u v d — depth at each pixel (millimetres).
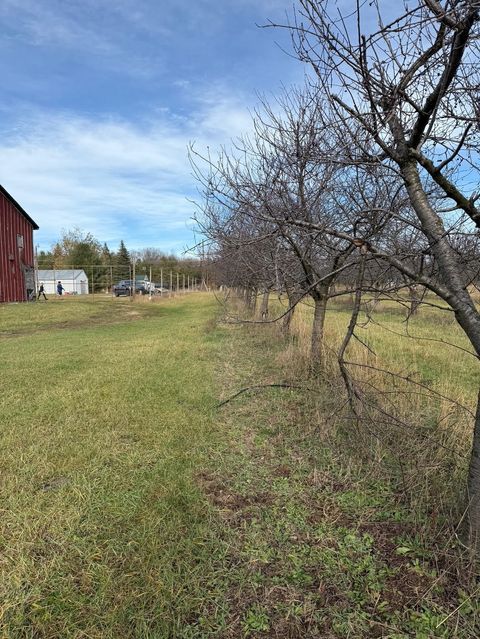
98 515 2635
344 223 3863
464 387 5492
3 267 23000
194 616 1943
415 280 2121
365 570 2197
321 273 5648
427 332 10953
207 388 5461
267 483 3102
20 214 24562
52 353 8250
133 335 11469
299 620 1898
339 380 4918
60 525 2523
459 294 2037
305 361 5961
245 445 3754
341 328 9773
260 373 6344
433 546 2312
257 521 2627
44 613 1921
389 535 2463
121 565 2211
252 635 1834
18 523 2529
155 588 2031
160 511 2672
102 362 7191
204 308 21672
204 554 2289
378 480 3014
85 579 2109
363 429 3480
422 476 2764
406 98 1955
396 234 3152
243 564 2252
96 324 15203
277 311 13695
